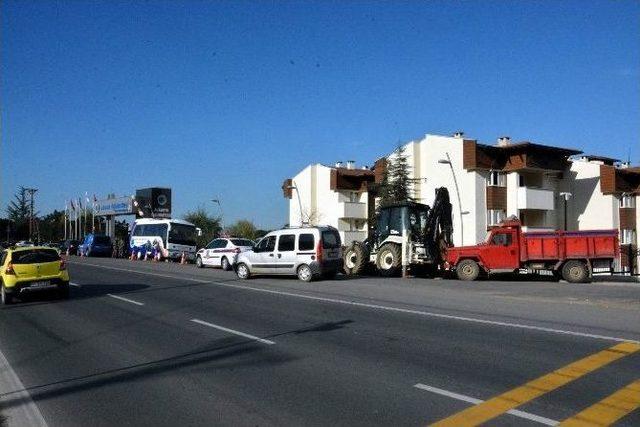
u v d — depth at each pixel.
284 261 22.58
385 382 7.28
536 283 21.58
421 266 25.06
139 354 9.33
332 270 22.75
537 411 6.03
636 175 45.59
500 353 8.75
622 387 6.84
